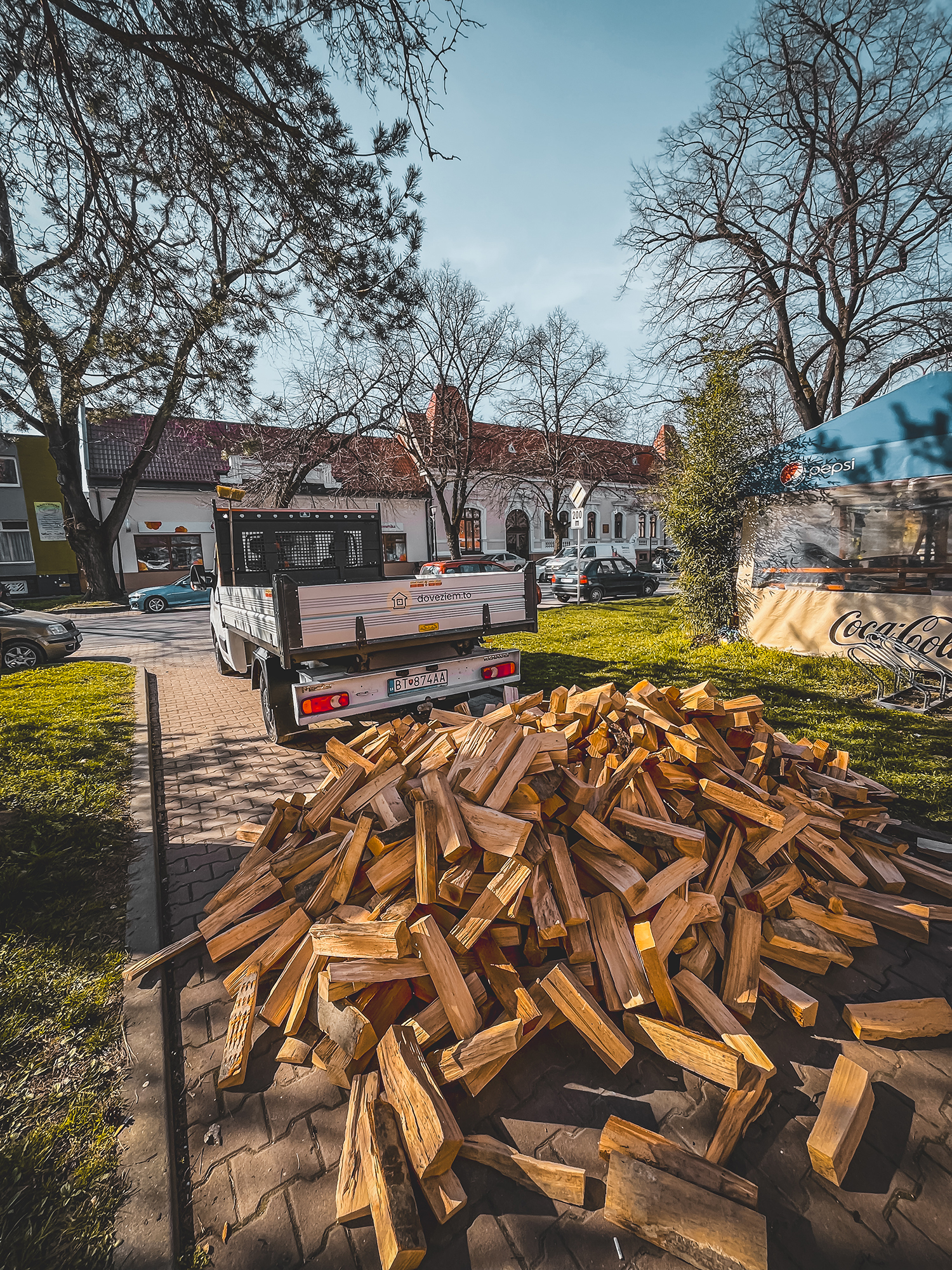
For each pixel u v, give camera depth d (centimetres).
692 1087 182
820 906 246
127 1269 137
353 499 2598
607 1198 145
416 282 586
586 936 211
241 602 565
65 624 1001
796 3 1141
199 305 574
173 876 320
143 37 407
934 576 633
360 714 468
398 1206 139
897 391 657
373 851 230
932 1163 159
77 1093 182
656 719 270
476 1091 175
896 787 379
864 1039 199
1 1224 145
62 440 1950
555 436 2488
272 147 478
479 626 518
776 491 781
